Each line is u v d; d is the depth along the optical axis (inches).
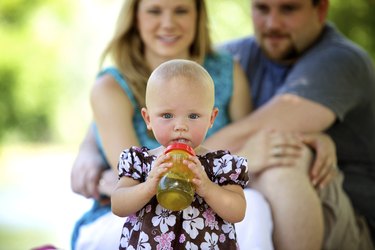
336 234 255.1
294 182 240.1
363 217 281.4
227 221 167.5
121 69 261.6
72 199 820.6
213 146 262.1
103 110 256.1
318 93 268.4
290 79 277.3
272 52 295.4
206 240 165.2
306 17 287.9
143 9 258.8
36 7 1010.1
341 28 496.7
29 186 882.8
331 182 257.4
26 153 1045.2
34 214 744.3
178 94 161.8
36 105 1034.1
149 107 166.1
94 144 278.7
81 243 237.3
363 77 282.5
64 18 1016.2
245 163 170.4
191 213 165.8
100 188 258.8
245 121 265.6
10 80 1018.1
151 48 261.0
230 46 321.1
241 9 659.4
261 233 224.8
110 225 235.1
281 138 249.0
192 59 269.6
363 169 287.1
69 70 1029.8
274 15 289.0
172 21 256.5
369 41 496.7
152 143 257.6
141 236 166.6
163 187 154.1
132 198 163.9
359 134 286.7
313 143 256.1
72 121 1043.3
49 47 1015.0
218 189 162.6
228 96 276.4
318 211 238.8
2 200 804.6
